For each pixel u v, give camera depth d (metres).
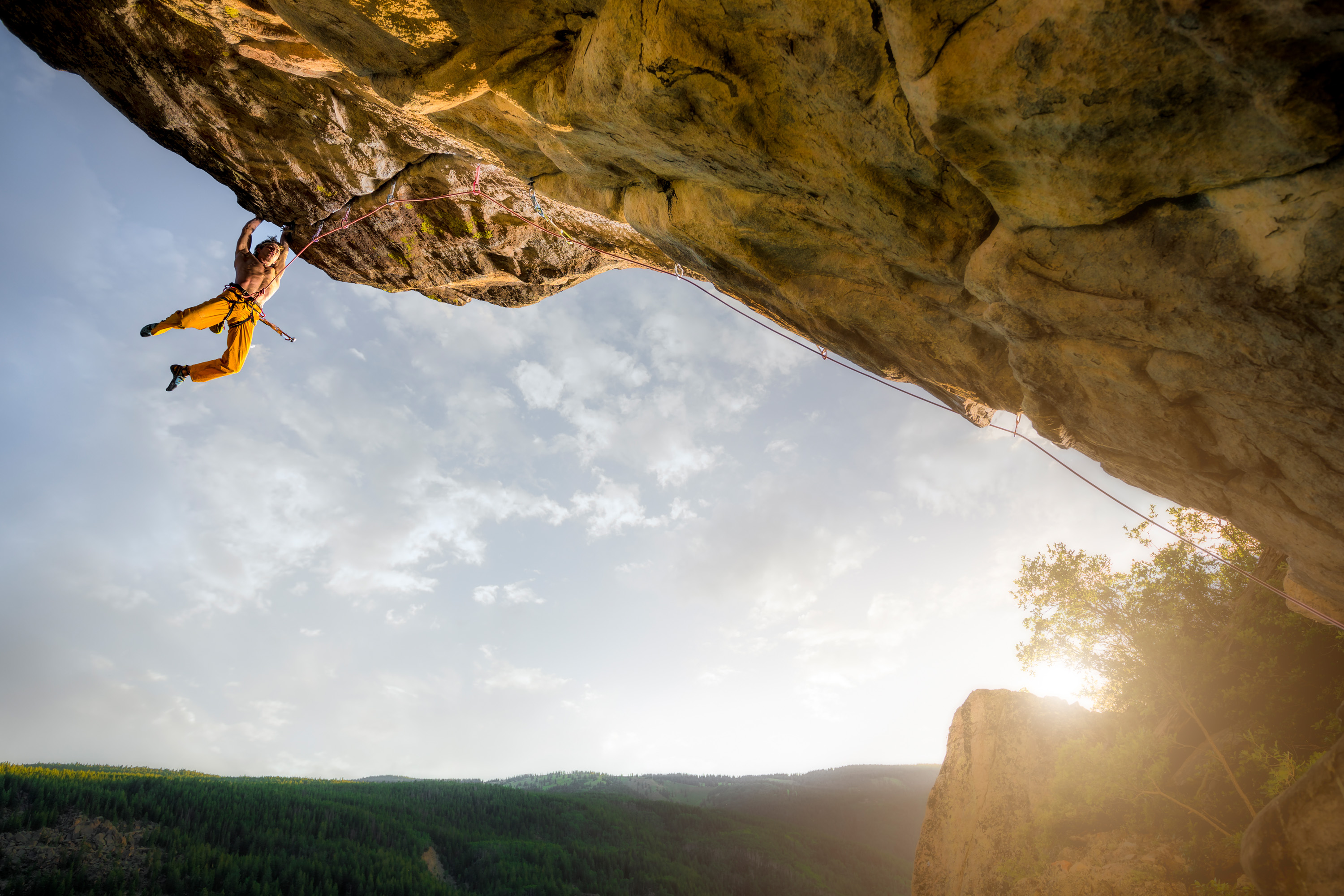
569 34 5.79
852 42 4.38
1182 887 10.81
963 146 4.40
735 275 8.09
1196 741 13.08
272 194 10.85
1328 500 5.88
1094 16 3.34
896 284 6.84
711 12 4.66
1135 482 8.10
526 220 11.28
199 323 7.90
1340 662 12.02
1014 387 7.40
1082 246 4.76
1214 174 3.78
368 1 5.89
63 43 8.71
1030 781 14.84
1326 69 2.99
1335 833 7.68
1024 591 16.80
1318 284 3.82
